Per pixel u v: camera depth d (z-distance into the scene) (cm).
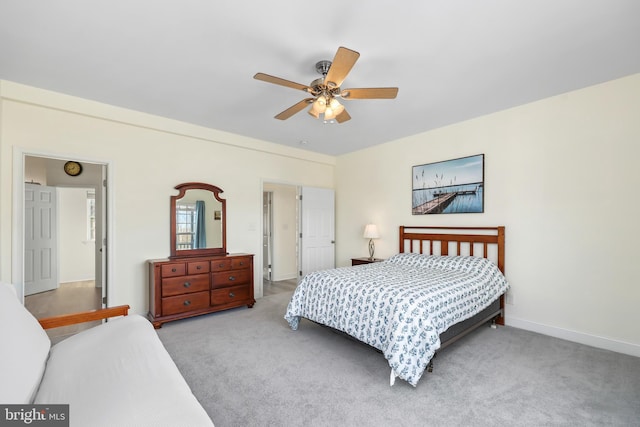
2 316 139
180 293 357
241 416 183
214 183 430
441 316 234
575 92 299
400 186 462
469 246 380
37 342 156
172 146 393
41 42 219
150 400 118
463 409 191
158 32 208
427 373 236
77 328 342
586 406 193
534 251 326
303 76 268
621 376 230
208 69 258
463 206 384
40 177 545
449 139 400
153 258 376
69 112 316
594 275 288
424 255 394
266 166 489
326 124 398
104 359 151
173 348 281
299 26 200
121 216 354
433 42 217
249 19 193
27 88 288
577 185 298
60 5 181
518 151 337
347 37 212
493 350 277
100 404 114
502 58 238
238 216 455
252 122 392
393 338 218
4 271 283
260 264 478
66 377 137
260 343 294
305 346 287
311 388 215
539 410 190
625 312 272
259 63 247
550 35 209
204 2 179
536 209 325
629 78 271
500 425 176
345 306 269
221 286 391
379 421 180
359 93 229
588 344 289
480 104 333
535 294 325
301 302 319
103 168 349
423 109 345
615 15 188
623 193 274
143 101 326
